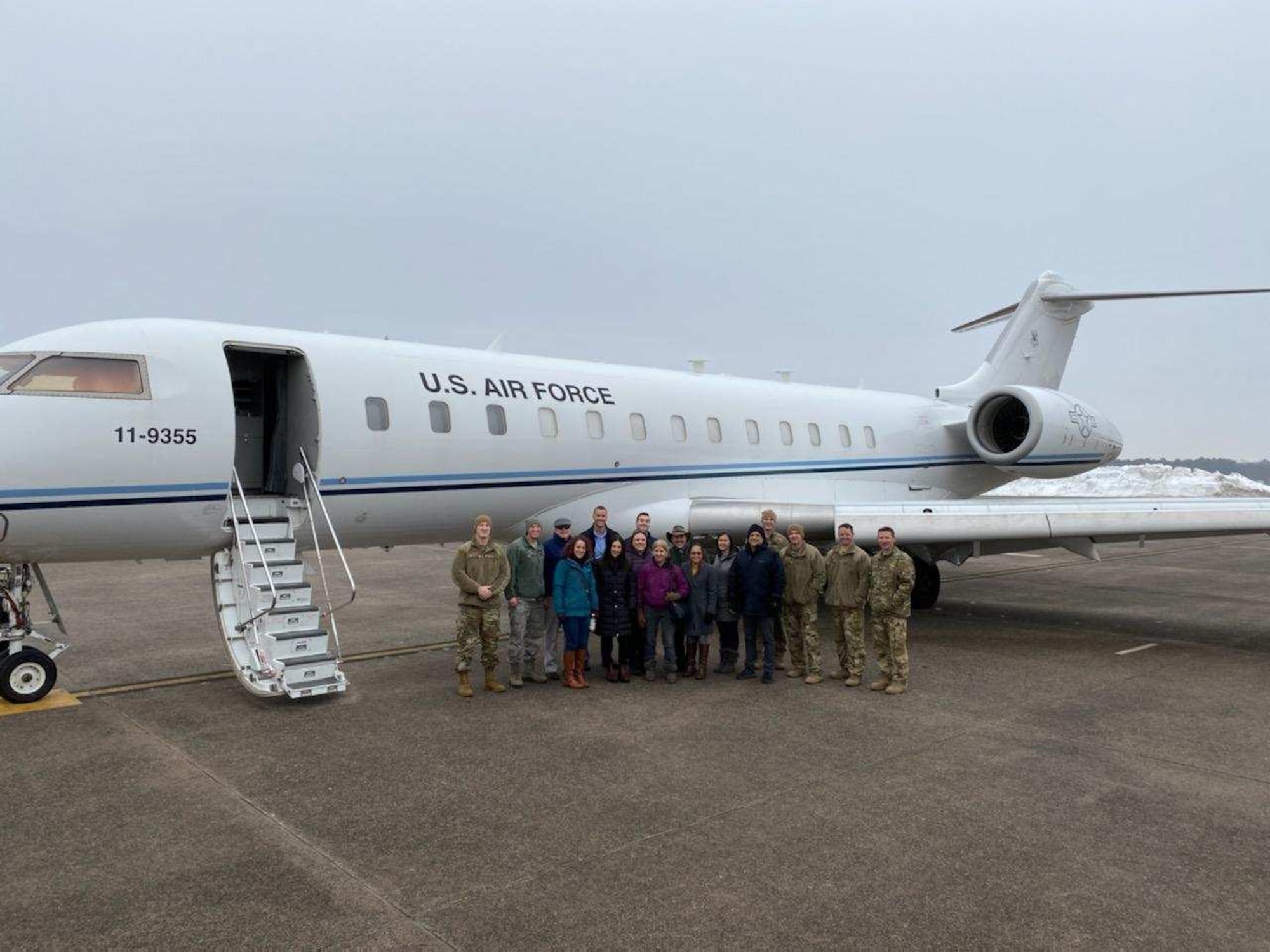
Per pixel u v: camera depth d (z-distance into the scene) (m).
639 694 8.52
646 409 12.15
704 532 11.97
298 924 4.17
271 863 4.81
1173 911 4.32
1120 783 6.10
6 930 4.12
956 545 12.95
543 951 3.94
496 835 5.18
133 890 4.51
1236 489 47.41
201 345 8.73
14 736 7.16
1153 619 13.34
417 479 9.98
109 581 17.53
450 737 7.10
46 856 4.91
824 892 4.48
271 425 10.09
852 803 5.69
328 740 7.02
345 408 9.47
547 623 9.22
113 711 7.91
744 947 3.97
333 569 20.11
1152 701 8.34
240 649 8.40
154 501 8.20
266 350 9.20
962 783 6.07
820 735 7.16
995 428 16.34
